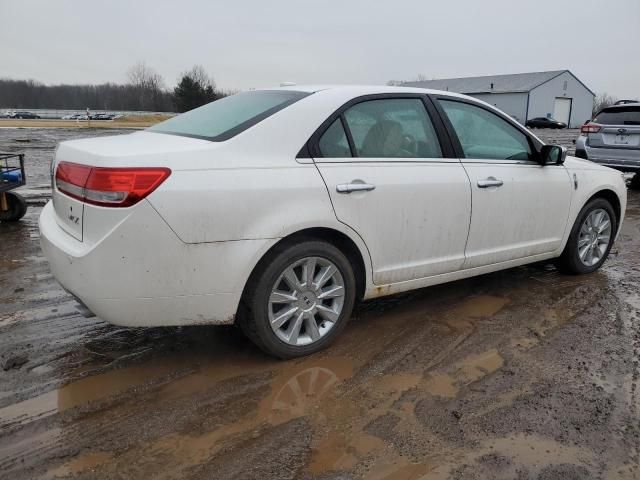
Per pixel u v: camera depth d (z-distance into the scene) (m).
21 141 20.95
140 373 3.18
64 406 2.83
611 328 3.91
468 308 4.24
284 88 3.75
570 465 2.46
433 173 3.70
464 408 2.88
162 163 2.79
